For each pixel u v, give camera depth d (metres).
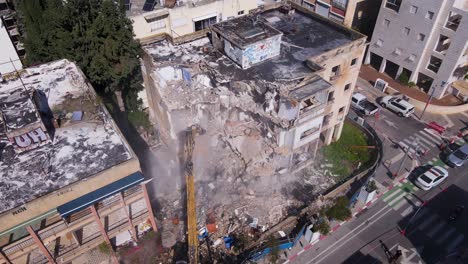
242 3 46.28
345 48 34.69
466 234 34.91
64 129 29.33
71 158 26.98
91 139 28.48
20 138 26.50
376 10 58.38
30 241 25.03
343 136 44.09
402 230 34.88
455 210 36.16
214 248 32.81
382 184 39.19
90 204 24.75
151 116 46.44
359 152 42.06
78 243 28.05
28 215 23.56
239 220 34.81
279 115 32.69
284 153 34.56
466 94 49.88
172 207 36.06
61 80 34.16
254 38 34.09
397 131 45.91
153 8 41.69
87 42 37.50
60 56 37.94
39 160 26.78
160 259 32.00
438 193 38.53
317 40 38.56
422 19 45.91
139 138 44.09
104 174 25.11
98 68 37.88
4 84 33.50
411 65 50.16
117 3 38.34
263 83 32.41
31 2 40.12
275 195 36.91
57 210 24.33
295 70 34.31
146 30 41.53
